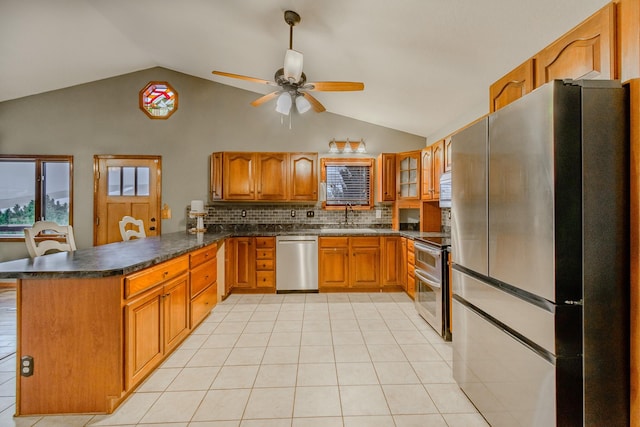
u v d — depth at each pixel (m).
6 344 2.41
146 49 3.67
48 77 3.78
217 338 2.52
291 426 1.51
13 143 4.04
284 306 3.32
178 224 4.22
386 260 3.83
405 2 1.93
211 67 3.83
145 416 1.58
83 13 2.86
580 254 1.06
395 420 1.55
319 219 4.35
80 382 1.58
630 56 1.05
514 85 1.73
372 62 2.79
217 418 1.57
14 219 4.10
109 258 1.83
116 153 4.16
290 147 4.32
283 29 2.64
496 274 1.37
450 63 2.48
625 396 1.07
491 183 1.41
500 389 1.37
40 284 1.56
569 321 1.06
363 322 2.86
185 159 4.23
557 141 1.05
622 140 1.06
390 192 4.11
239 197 3.98
